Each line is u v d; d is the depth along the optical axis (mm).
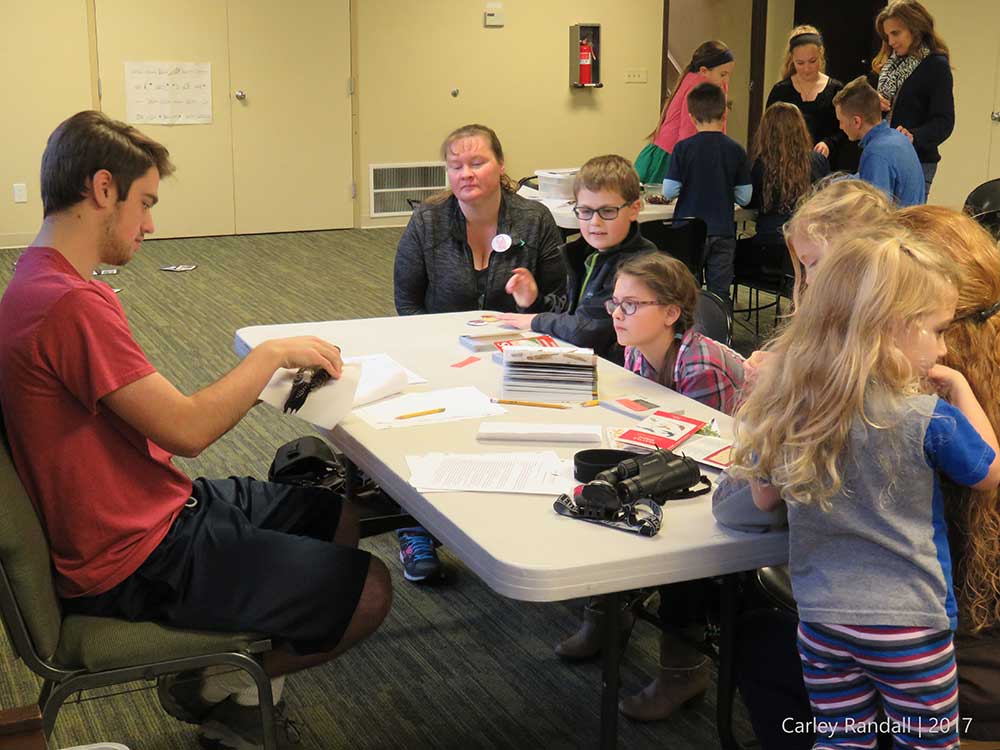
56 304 1808
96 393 1821
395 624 2963
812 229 2115
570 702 2600
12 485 1768
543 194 5621
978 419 1645
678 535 1715
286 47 8984
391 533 3535
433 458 2047
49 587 1841
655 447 2062
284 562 1976
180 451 1913
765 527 1714
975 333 1699
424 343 2939
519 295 3340
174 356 5508
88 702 2584
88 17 8352
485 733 2473
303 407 2164
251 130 9023
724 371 2496
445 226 3531
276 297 6902
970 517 1667
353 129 9375
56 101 8398
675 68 11117
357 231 9445
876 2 10359
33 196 8461
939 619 1512
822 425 1503
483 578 1668
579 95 10109
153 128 8711
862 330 1487
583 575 1608
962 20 8594
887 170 5203
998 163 8547
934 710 1518
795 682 1875
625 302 2537
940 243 1735
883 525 1515
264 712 1951
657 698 2486
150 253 8305
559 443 2152
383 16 9258
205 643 1909
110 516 1887
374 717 2537
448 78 9602
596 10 9984
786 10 10867
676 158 5484
